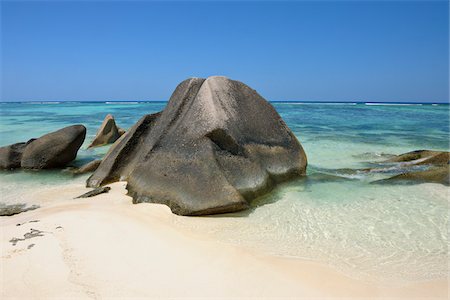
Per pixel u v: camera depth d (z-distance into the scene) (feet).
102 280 14.73
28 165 37.55
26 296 13.56
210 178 23.31
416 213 23.41
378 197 26.43
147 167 26.50
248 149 26.81
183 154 25.29
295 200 25.77
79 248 17.30
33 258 16.22
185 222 21.53
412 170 33.65
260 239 19.67
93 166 36.60
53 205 24.77
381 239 19.88
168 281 14.89
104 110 158.71
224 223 21.63
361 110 146.10
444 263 17.28
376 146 50.26
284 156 29.86
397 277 16.01
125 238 18.66
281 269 16.29
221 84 29.43
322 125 79.46
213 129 25.52
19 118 109.91
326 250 18.54
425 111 136.98
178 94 31.01
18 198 28.07
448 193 26.94
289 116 108.58
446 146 50.26
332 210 24.02
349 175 32.35
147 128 32.50
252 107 30.09
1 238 18.30
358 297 14.35
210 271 15.85
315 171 33.96
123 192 27.04
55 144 37.60
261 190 25.84
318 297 14.25
